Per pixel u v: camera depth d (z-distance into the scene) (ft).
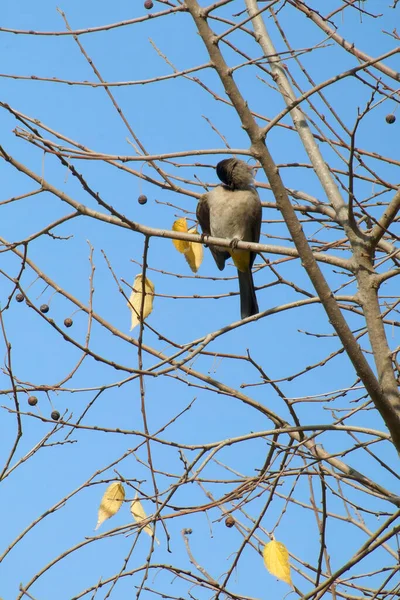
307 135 33.50
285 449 27.04
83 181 26.45
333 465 30.40
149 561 25.18
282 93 33.50
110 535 25.94
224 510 28.17
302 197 36.04
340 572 25.45
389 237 34.30
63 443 27.35
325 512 27.63
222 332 29.81
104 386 27.91
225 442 26.71
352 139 27.45
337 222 31.48
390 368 28.45
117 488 26.45
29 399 27.81
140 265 31.09
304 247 27.27
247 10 34.60
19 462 26.96
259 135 27.37
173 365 29.91
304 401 28.14
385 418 26.55
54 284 30.25
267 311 29.76
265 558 24.90
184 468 26.99
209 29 27.48
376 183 33.76
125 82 27.73
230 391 32.01
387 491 28.35
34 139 26.55
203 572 29.60
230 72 27.30
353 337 26.58
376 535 25.53
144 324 30.42
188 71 27.58
